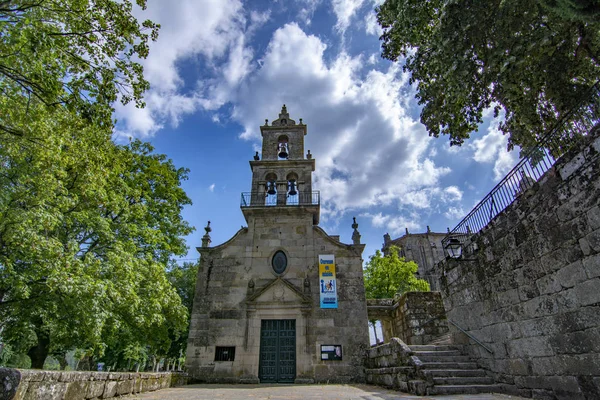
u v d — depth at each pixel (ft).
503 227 33.76
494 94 38.91
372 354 53.42
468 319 40.50
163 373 45.55
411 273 113.29
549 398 27.12
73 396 22.52
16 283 35.88
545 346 27.71
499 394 32.09
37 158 32.91
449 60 33.32
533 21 30.48
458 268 43.29
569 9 23.95
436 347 43.42
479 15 30.58
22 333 47.21
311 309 61.87
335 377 56.80
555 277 26.71
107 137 40.60
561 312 26.04
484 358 36.94
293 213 71.05
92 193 41.70
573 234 24.81
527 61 33.04
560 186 26.09
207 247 68.49
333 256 66.74
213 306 63.10
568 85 37.32
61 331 45.09
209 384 55.26
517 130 43.01
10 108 29.58
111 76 32.73
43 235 37.32
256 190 74.79
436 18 37.11
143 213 55.72
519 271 31.24
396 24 41.73
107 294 41.29
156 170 69.67
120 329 55.67
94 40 31.48
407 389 35.96
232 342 60.08
